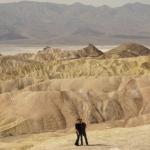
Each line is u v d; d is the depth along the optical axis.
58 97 139.62
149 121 100.62
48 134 96.75
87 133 51.62
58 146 42.56
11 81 182.12
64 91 143.50
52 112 133.50
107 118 137.25
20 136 115.62
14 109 137.38
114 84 162.38
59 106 137.00
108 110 140.00
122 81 163.50
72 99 140.50
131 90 151.88
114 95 147.62
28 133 124.56
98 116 136.75
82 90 155.00
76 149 39.31
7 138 112.94
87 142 40.81
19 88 179.75
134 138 43.50
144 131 47.78
